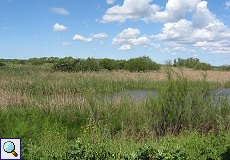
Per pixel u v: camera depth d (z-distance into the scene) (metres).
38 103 12.52
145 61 44.47
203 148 6.20
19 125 8.95
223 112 10.09
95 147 5.82
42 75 27.58
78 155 5.65
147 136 9.28
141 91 24.03
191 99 10.26
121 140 7.36
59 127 9.88
